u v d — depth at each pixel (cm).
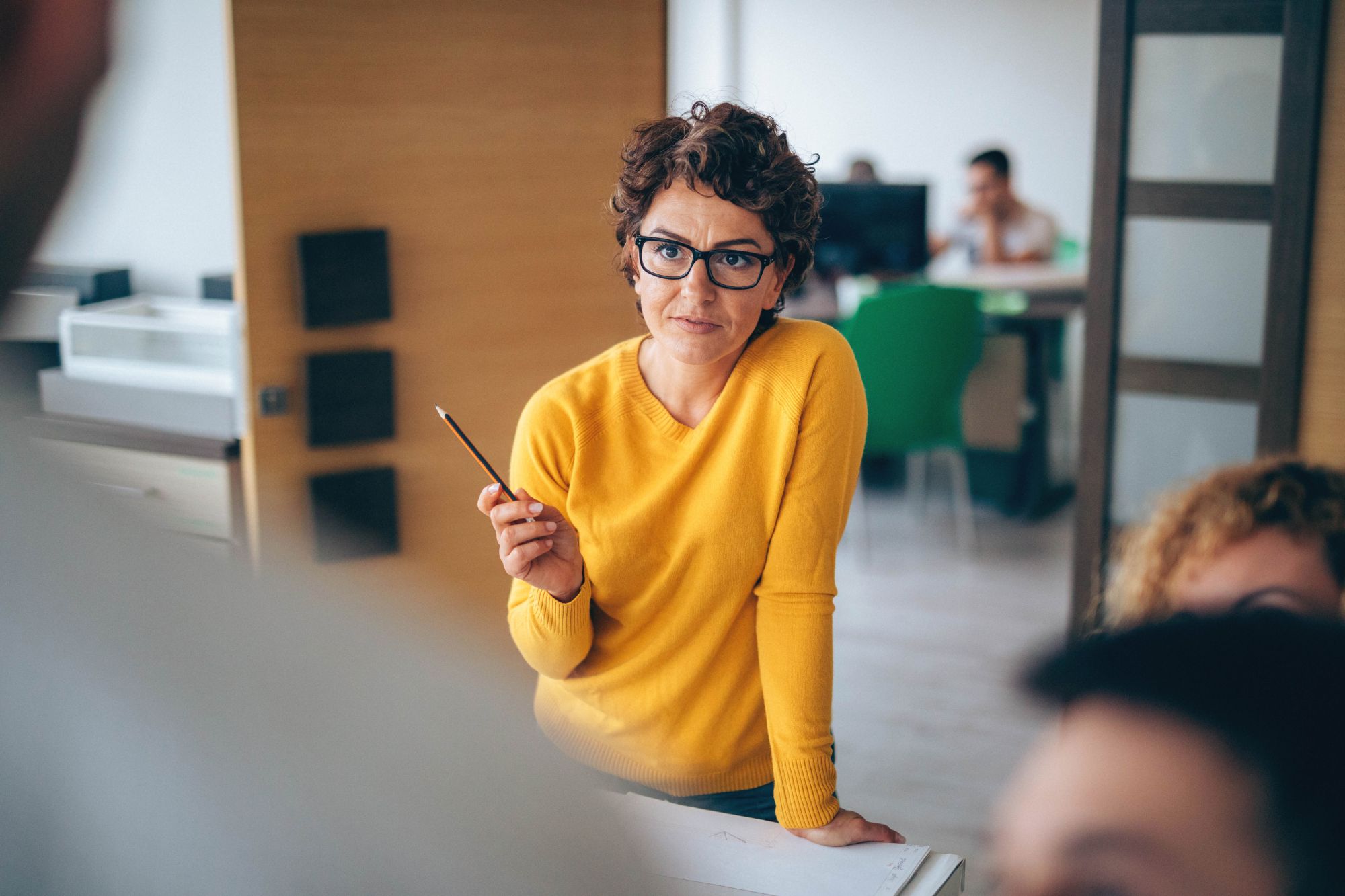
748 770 140
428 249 289
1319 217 283
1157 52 299
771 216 122
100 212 351
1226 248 301
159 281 353
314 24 268
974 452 548
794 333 133
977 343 470
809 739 126
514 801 32
